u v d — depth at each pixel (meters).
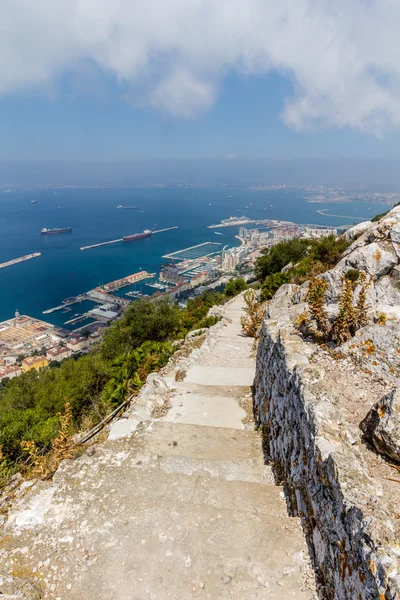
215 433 7.19
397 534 2.81
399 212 10.91
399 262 10.06
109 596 3.70
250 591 3.62
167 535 4.34
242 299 23.23
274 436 6.29
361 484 3.39
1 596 3.56
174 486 5.36
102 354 21.08
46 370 20.47
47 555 4.16
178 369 11.11
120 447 6.48
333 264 18.05
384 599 2.40
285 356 6.27
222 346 13.20
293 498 4.77
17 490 5.88
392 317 6.66
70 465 5.85
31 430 9.55
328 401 4.66
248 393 9.19
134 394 9.97
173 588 3.72
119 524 4.53
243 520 4.50
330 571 3.38
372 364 6.30
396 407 4.32
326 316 7.78
